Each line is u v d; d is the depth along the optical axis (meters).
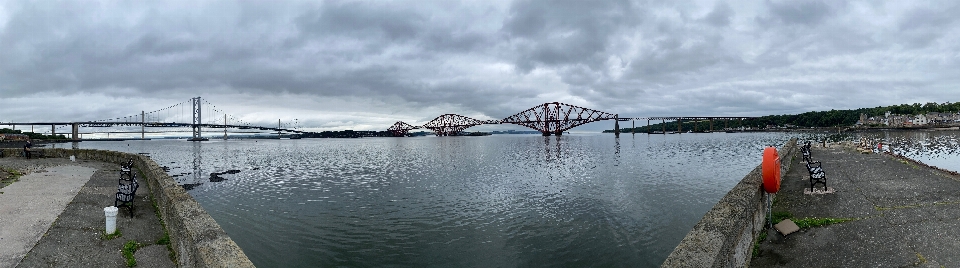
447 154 66.69
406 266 11.30
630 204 18.39
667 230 14.05
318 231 14.52
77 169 21.19
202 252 5.25
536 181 28.14
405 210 18.14
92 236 8.70
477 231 14.54
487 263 11.52
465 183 27.61
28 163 24.88
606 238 13.39
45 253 7.58
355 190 24.42
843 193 10.03
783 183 12.17
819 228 7.41
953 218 7.25
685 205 17.80
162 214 10.38
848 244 6.54
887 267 5.63
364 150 86.62
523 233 14.19
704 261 4.35
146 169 17.25
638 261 11.41
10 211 10.45
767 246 6.89
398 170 37.94
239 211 17.86
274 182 28.53
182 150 90.00
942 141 69.88
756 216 7.07
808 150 18.41
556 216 16.52
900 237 6.58
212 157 60.22
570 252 12.23
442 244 13.11
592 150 72.25
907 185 10.44
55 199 12.17
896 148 51.44
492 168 39.16
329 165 44.12
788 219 7.90
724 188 22.34
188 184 26.67
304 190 24.45
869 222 7.45
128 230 9.30
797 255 6.38
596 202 19.25
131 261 7.45
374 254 12.17
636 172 32.22
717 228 5.19
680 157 48.31
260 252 12.24
